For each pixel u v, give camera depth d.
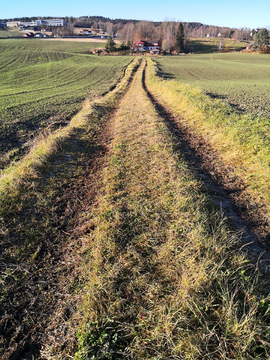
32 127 11.69
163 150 6.84
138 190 5.03
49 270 3.39
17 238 3.86
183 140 8.42
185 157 6.88
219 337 2.35
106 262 3.29
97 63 48.47
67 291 3.07
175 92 14.25
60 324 2.70
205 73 38.38
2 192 4.64
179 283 2.91
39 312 2.86
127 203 4.59
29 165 5.68
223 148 7.40
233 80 32.19
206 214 4.16
